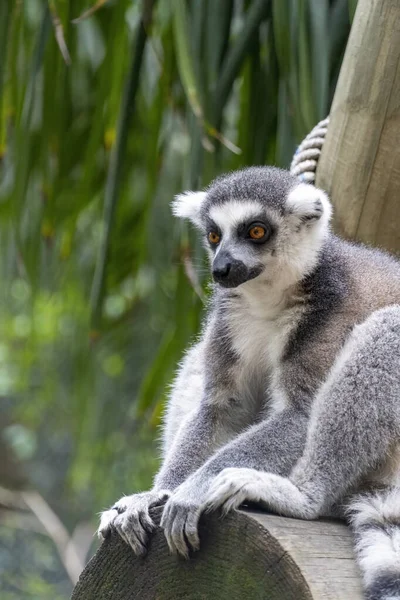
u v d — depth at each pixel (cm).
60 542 2159
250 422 940
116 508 733
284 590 601
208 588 647
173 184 1431
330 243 911
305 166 980
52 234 1360
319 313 858
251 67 1153
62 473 2622
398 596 600
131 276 1512
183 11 1030
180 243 1160
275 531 628
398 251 948
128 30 1320
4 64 1262
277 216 909
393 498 726
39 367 2262
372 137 926
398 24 909
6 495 2356
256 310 902
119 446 2014
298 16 998
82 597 710
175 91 1241
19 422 2623
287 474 786
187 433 912
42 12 1225
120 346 1733
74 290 1733
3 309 2141
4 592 2180
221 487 700
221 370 929
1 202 1433
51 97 1297
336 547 645
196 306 1244
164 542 680
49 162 1333
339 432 755
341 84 948
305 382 829
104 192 1419
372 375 764
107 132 1290
